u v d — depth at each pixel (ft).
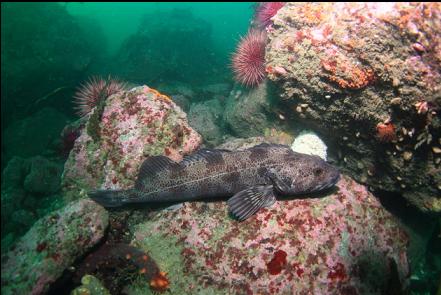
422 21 2.14
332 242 2.17
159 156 2.55
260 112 3.49
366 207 2.41
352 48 2.32
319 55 2.44
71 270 2.33
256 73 3.42
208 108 4.67
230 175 2.43
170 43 8.96
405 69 2.18
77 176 2.87
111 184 2.70
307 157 2.42
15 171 4.86
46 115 6.41
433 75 2.13
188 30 9.37
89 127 2.89
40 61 7.20
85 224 2.37
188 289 2.20
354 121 2.58
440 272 2.80
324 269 2.09
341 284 2.08
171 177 2.49
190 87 6.77
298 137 3.09
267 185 2.41
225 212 2.44
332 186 2.45
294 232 2.20
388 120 2.38
